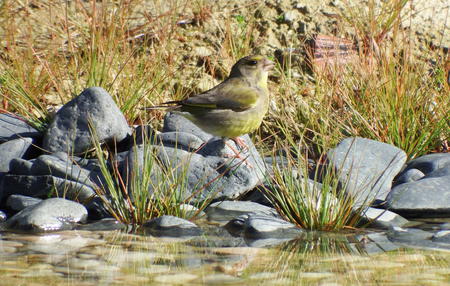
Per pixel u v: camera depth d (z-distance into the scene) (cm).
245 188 1055
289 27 1602
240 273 754
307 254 836
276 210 1029
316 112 1325
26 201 1022
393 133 1271
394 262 797
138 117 1326
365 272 757
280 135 1351
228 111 1093
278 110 1374
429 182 1060
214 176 1059
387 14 1574
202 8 1598
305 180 987
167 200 1002
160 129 1338
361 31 1508
